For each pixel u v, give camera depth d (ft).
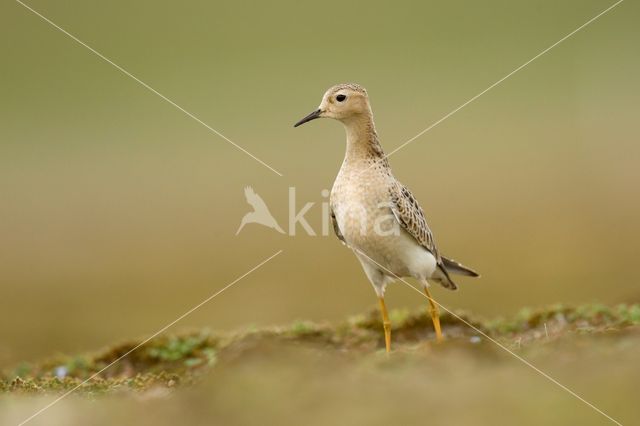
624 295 49.55
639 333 30.40
